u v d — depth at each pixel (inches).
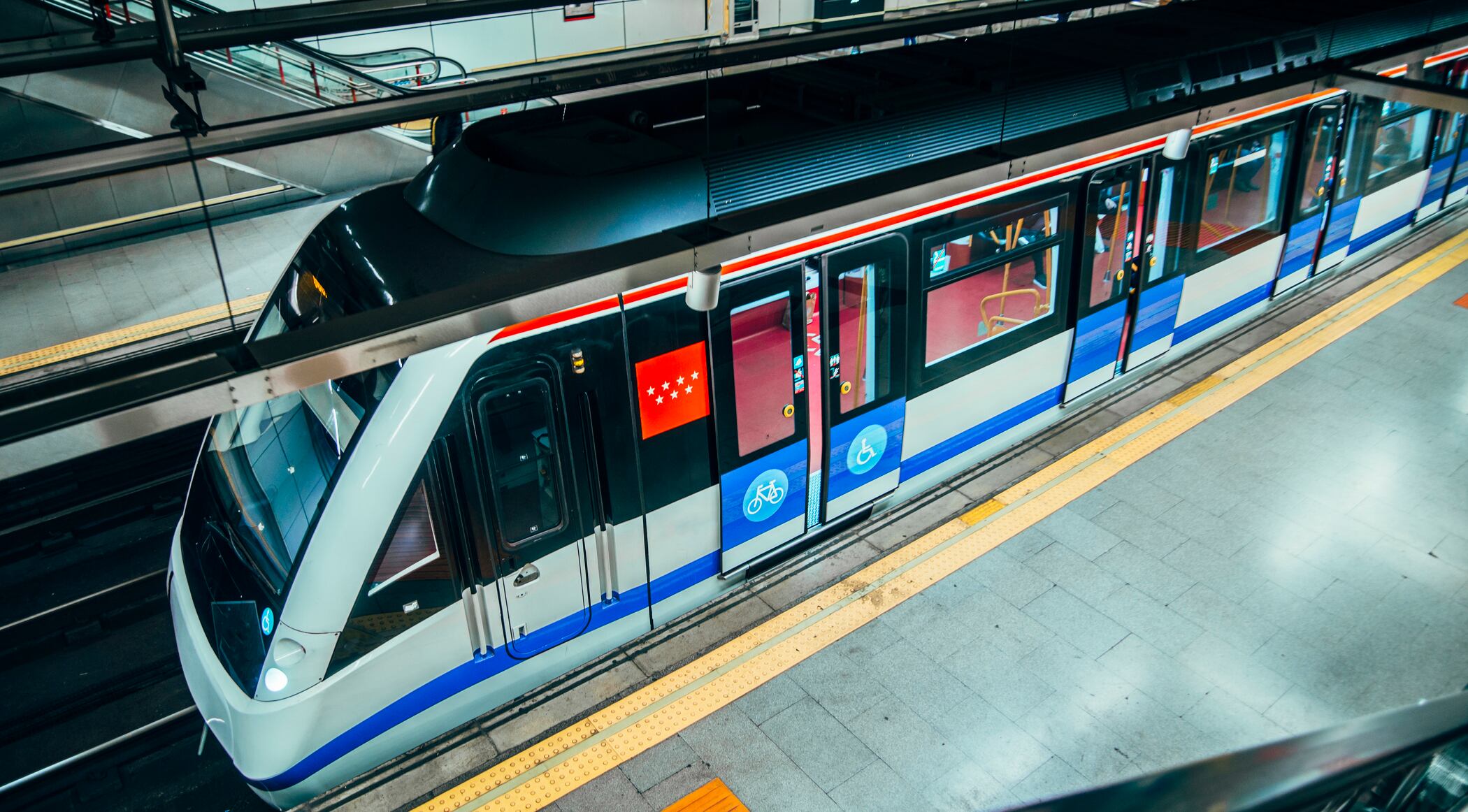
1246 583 249.1
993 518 275.6
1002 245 254.8
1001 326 267.7
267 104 465.4
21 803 209.5
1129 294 298.7
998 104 247.4
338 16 192.2
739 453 222.2
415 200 212.8
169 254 463.8
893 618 241.3
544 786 200.4
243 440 200.2
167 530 284.8
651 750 208.1
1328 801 59.7
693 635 237.1
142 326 398.6
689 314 201.0
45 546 277.0
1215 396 327.3
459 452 178.2
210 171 493.0
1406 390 327.0
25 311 411.5
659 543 218.5
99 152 165.2
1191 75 287.6
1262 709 213.8
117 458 310.8
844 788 198.4
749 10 708.0
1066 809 48.3
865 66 270.2
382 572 177.8
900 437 257.3
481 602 193.3
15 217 446.0
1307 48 319.3
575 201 191.8
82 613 255.1
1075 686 220.7
